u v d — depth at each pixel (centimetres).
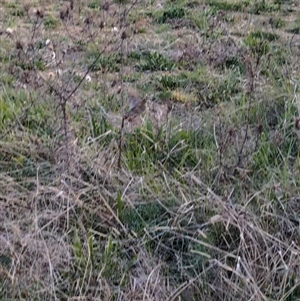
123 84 462
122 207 320
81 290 276
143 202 325
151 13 635
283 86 432
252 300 268
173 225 310
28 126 387
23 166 351
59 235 303
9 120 388
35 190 326
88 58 514
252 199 323
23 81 455
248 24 600
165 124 389
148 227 309
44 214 309
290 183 335
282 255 287
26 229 303
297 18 632
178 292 275
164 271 291
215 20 597
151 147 369
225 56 511
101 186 326
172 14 631
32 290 275
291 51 520
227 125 389
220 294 278
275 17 632
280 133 381
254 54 507
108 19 593
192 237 302
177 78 487
